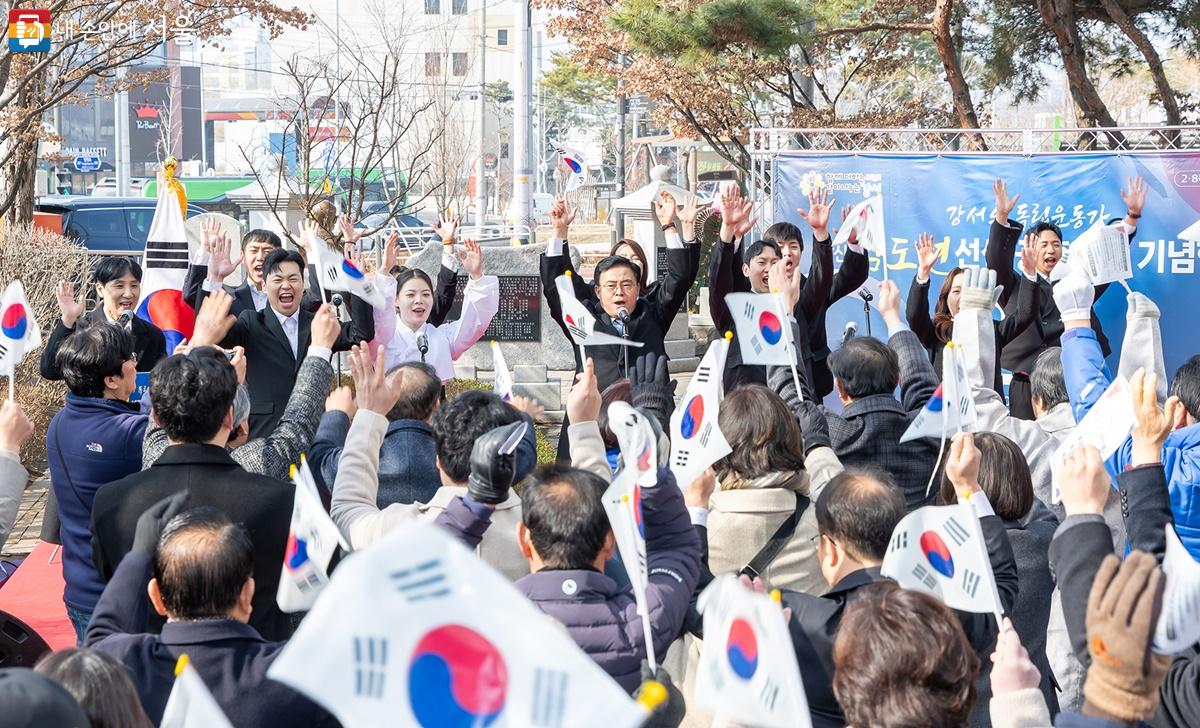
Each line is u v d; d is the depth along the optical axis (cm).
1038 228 766
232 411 366
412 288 668
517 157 2353
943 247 963
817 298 659
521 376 1194
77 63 1712
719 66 1664
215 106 5644
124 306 690
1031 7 1509
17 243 1098
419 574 162
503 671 163
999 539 317
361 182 1213
